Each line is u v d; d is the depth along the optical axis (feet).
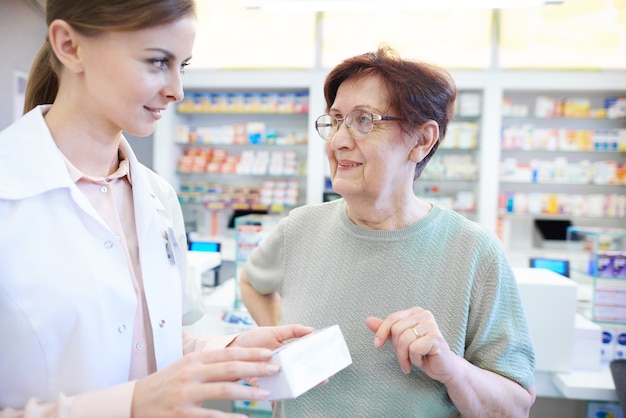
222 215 13.99
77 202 2.23
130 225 2.63
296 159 13.80
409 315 2.46
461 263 2.85
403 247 2.94
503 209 12.55
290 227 3.48
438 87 2.78
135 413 1.77
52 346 2.08
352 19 12.14
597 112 12.21
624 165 12.00
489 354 2.71
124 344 2.33
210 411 1.74
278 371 2.05
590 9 11.30
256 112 13.21
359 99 2.72
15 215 2.06
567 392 5.81
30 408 1.82
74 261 2.15
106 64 1.97
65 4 1.93
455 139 12.53
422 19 11.89
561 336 6.11
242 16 12.44
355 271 3.01
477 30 11.74
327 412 2.83
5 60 7.37
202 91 13.85
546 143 12.30
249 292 3.92
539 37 11.62
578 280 7.77
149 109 2.17
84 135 2.32
